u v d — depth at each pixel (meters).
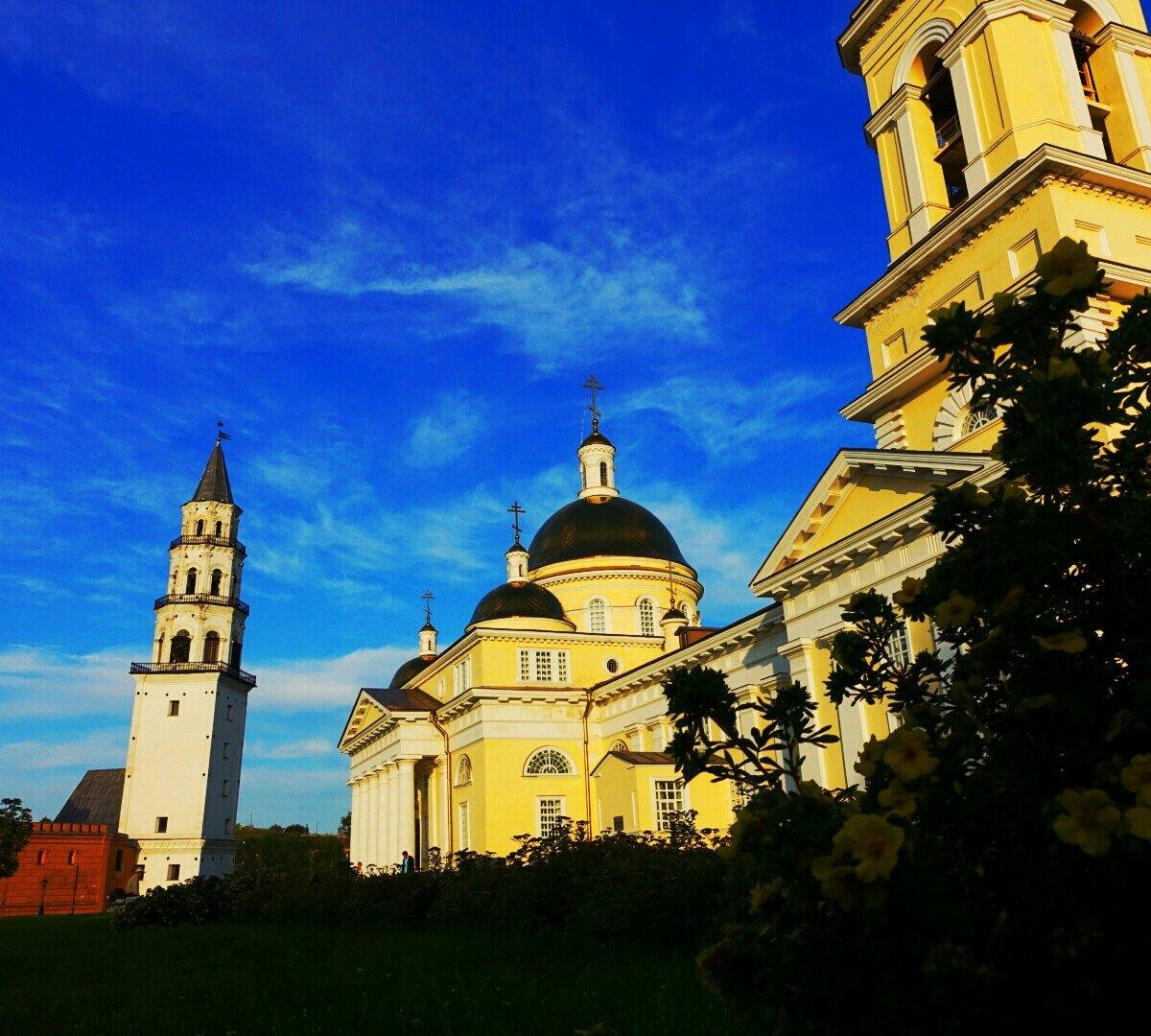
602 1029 4.89
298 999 10.80
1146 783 3.01
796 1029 3.60
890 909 3.20
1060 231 21.50
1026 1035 3.33
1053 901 3.35
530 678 43.62
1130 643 3.57
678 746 4.57
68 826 70.69
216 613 80.25
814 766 24.55
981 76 24.44
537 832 40.06
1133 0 26.42
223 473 86.75
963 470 20.62
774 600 30.41
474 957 14.05
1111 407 3.94
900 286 25.84
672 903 14.04
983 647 3.82
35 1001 11.95
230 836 77.12
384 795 48.47
